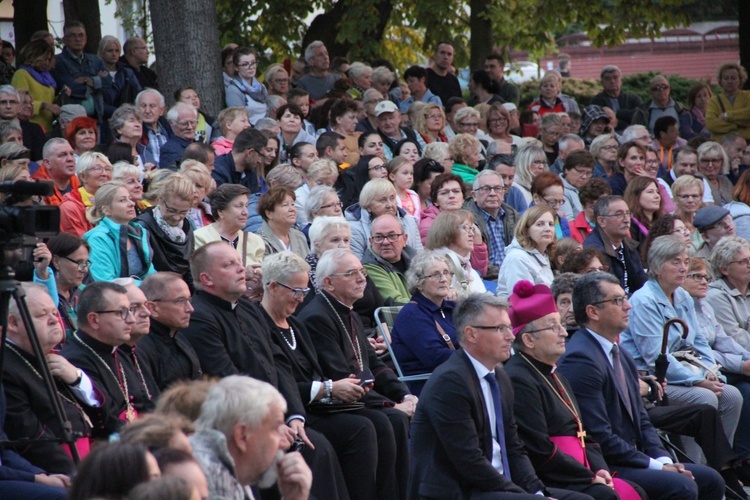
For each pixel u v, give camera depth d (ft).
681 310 53.47
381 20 118.62
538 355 40.96
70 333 41.32
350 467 42.39
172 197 51.72
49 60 76.23
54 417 34.42
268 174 62.28
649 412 48.75
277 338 43.45
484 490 36.99
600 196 65.36
